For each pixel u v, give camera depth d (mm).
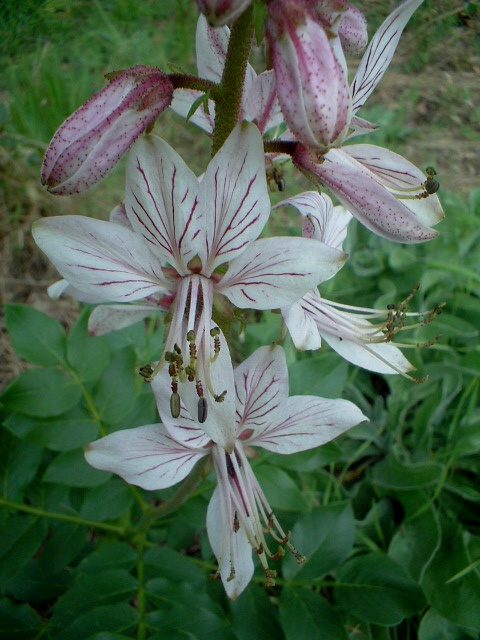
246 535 112
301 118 76
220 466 111
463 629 151
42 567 138
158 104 85
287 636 128
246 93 103
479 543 159
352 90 95
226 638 127
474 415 189
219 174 83
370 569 139
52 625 125
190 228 87
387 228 94
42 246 85
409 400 192
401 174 102
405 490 173
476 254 227
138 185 85
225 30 101
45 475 138
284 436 112
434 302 216
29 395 140
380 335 111
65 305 232
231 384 91
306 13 75
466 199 273
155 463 107
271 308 89
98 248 88
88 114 83
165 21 316
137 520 165
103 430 143
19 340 147
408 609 134
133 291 93
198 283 94
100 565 134
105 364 147
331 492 181
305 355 205
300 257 85
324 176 95
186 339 92
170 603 128
